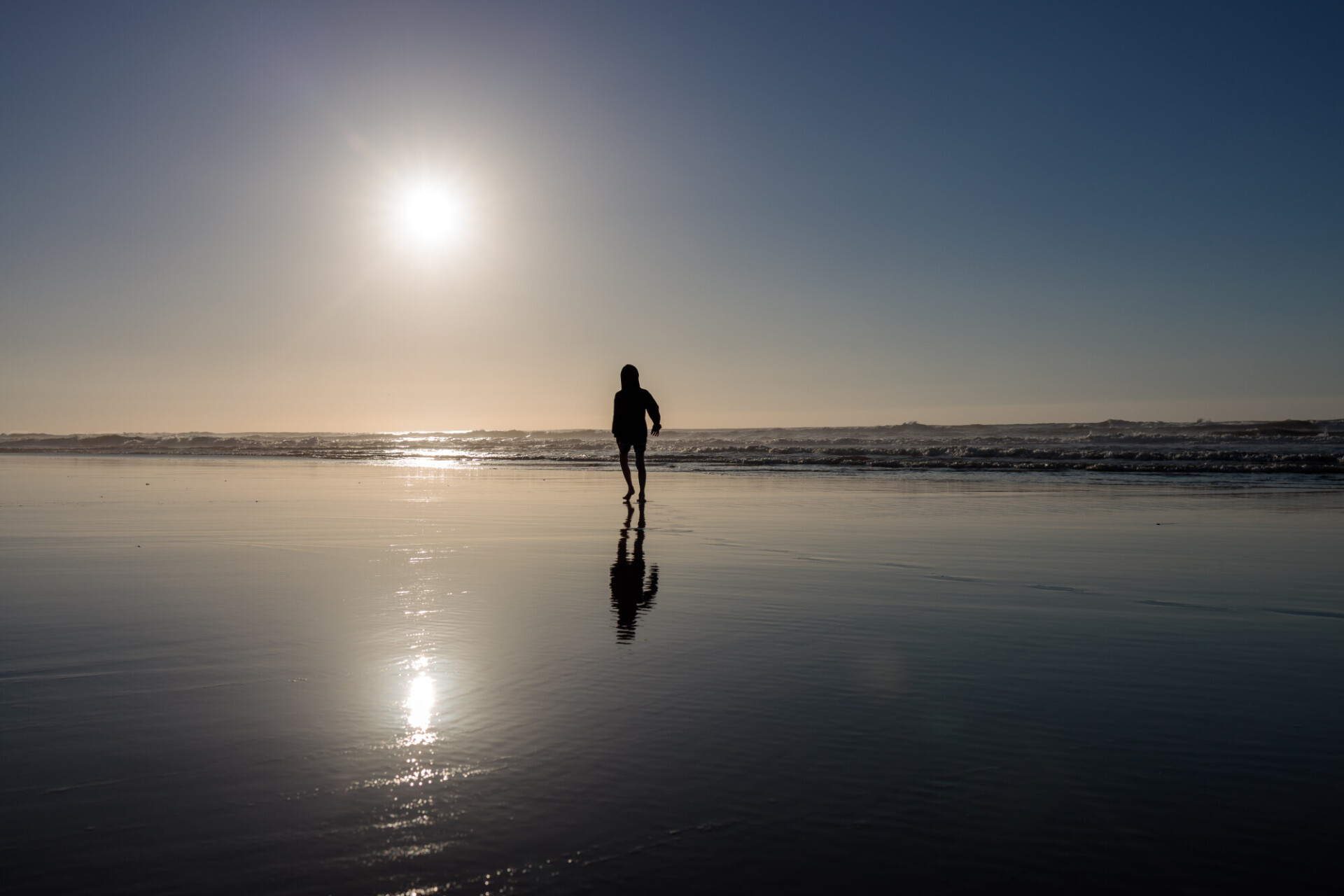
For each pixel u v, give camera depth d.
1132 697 2.90
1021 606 4.37
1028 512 9.19
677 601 4.53
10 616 4.13
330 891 1.74
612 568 5.59
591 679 3.12
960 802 2.12
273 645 3.58
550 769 2.32
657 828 1.99
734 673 3.20
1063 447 26.08
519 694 2.95
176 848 1.91
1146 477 15.25
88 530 7.76
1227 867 1.83
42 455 31.53
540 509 9.86
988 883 1.77
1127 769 2.31
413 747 2.47
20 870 1.81
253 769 2.31
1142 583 4.99
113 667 3.26
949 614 4.19
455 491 12.96
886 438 37.62
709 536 7.32
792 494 11.95
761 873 1.81
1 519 8.69
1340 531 7.44
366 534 7.45
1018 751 2.43
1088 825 2.00
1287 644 3.59
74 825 2.00
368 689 3.00
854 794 2.16
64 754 2.41
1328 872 1.81
